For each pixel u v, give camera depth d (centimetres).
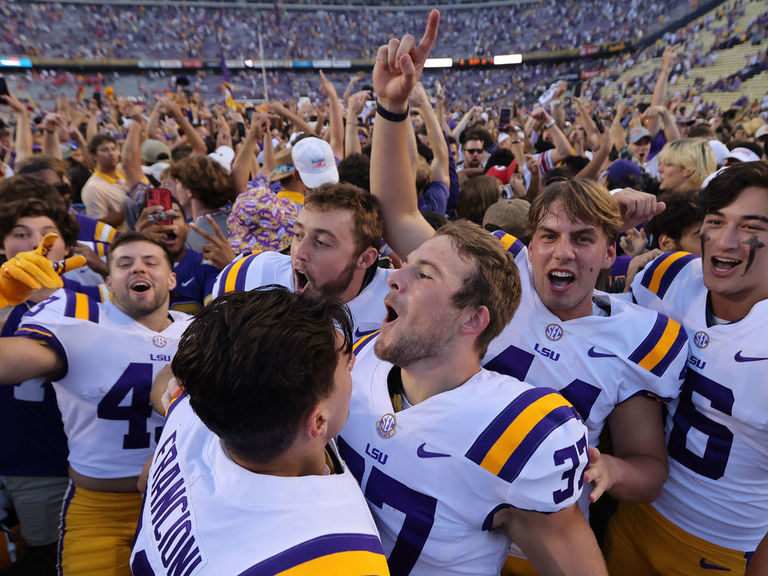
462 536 110
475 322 111
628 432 144
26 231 212
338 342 92
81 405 179
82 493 189
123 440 183
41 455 205
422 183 323
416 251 114
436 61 3769
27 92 3234
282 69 3700
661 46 3030
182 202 343
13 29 3350
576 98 668
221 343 83
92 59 3428
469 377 115
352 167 288
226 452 93
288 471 90
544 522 104
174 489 92
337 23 3878
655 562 170
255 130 374
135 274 176
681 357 142
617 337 140
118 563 189
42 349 164
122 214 441
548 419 103
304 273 161
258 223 259
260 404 81
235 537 79
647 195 156
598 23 3497
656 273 170
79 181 520
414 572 115
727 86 2386
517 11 3853
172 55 3609
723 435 148
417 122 977
